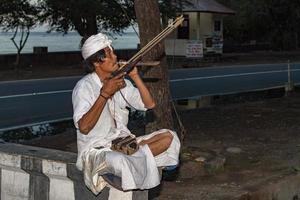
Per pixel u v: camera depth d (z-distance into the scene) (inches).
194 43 1136.2
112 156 131.7
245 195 208.7
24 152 166.4
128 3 930.7
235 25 1708.9
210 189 216.1
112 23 1016.9
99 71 138.8
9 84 717.3
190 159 246.4
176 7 1072.2
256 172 245.8
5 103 540.7
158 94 247.6
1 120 446.0
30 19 1035.3
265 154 285.6
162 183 221.6
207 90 690.8
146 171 135.2
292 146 306.3
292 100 539.5
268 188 221.9
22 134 384.5
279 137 335.0
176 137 145.4
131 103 143.6
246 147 303.9
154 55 240.8
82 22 1055.0
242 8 1653.5
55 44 2140.7
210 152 264.4
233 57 1422.2
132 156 133.7
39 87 682.2
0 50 1558.8
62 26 1076.5
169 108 252.2
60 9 1007.0
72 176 148.3
